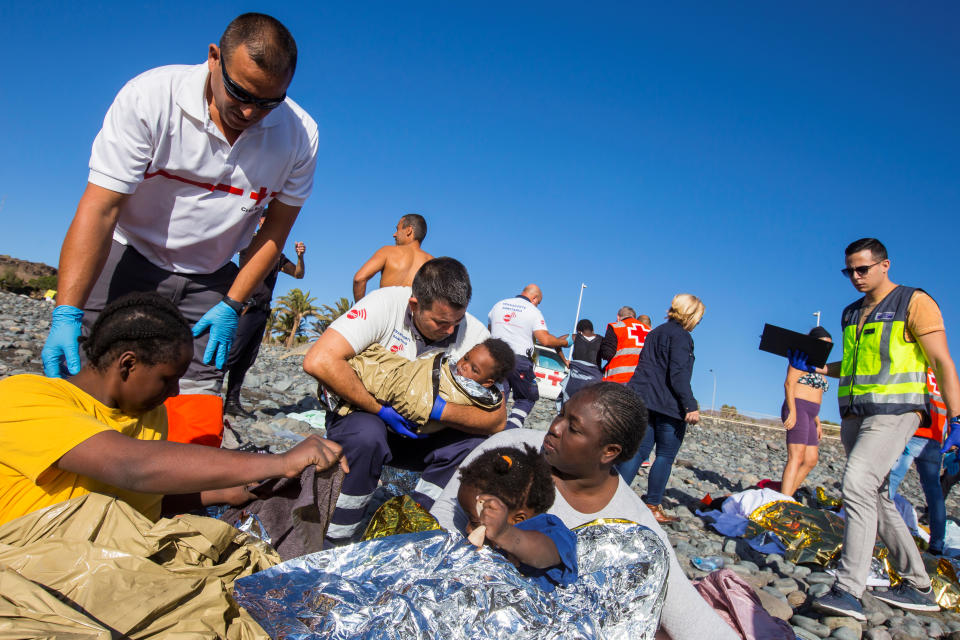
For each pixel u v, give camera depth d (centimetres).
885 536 479
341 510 338
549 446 265
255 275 352
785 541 582
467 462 297
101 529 188
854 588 427
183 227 330
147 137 297
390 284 616
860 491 435
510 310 770
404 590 212
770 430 2642
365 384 349
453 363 369
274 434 689
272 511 262
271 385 1086
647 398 616
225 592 181
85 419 199
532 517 251
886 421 439
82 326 340
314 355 346
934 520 621
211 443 322
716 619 263
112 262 335
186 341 219
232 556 215
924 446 618
